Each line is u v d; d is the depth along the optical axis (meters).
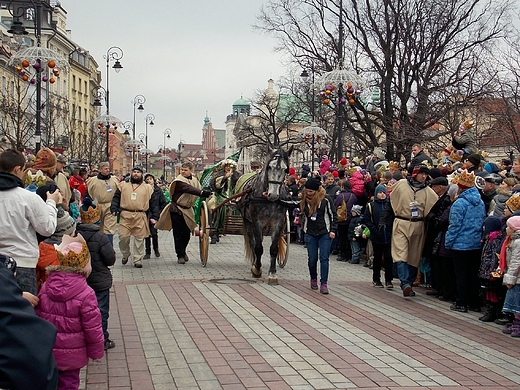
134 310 9.34
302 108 57.94
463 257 9.77
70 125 48.12
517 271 8.18
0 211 5.51
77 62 68.31
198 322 8.63
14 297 2.98
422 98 28.42
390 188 12.88
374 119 33.78
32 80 18.81
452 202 10.54
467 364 7.01
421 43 29.31
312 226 11.12
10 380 2.88
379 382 6.26
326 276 11.05
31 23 45.34
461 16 29.23
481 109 23.50
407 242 10.74
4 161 5.65
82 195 15.55
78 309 5.08
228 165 14.92
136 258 13.93
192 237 22.69
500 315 9.22
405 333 8.35
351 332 8.30
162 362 6.78
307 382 6.20
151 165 109.50
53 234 6.14
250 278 12.59
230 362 6.82
